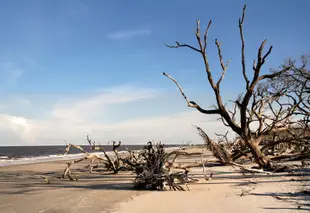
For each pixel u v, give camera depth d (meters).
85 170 24.44
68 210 9.25
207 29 17.62
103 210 9.10
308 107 22.45
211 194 11.12
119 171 23.05
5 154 81.88
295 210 8.06
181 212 8.49
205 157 35.78
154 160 13.53
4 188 14.42
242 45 16.88
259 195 10.35
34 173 23.03
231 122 18.09
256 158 17.83
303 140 18.92
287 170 17.25
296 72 22.27
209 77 17.80
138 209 9.08
